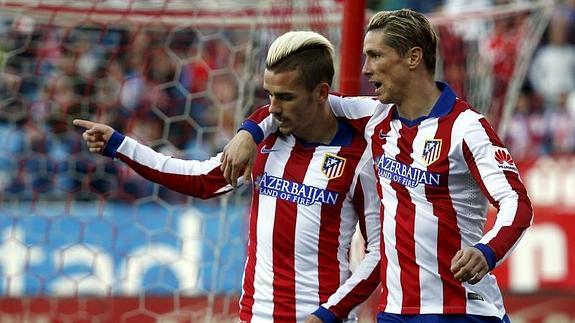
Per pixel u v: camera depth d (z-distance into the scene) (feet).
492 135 39.14
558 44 122.52
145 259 80.84
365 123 42.11
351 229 42.55
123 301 79.71
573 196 93.86
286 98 40.29
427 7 90.27
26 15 68.59
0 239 78.84
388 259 41.11
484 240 36.73
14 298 78.38
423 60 40.32
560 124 116.37
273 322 42.01
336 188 41.78
